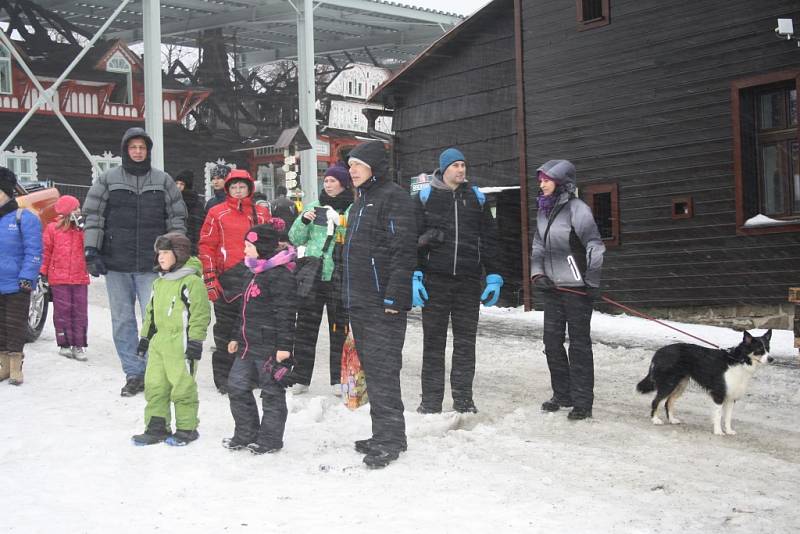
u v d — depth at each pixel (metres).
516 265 17.98
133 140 8.55
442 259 7.81
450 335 13.00
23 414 7.61
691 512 5.04
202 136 39.41
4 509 5.13
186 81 47.28
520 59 16.53
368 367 6.29
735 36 13.26
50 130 34.31
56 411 7.70
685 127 13.98
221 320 8.73
